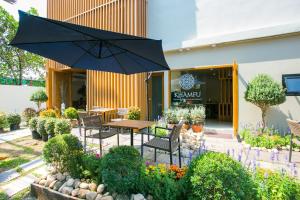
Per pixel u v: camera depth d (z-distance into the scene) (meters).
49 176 3.26
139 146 5.53
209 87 10.16
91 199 2.64
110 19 8.69
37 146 5.88
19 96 13.10
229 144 5.79
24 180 3.61
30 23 2.45
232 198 2.06
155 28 8.87
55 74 11.79
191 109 7.76
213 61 7.59
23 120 11.08
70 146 3.29
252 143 5.42
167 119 7.29
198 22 7.96
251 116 6.85
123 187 2.56
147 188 2.61
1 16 16.16
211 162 2.31
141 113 8.20
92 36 2.88
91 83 9.48
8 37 16.48
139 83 8.16
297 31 6.05
